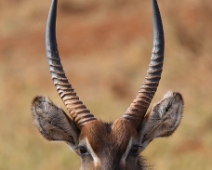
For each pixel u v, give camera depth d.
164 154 38.47
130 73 57.69
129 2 78.94
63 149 39.34
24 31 76.94
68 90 20.61
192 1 64.94
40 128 20.69
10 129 44.34
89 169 19.36
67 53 66.50
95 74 58.38
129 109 20.42
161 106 20.56
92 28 72.56
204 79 53.38
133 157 19.64
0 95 52.38
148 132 20.58
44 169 38.06
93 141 19.39
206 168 36.50
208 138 40.25
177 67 54.44
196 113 43.38
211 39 58.84
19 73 60.84
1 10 84.62
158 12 20.89
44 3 84.56
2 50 70.19
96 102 48.44
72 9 80.81
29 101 50.22
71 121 20.36
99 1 80.81
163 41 20.86
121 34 68.62
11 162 38.88
